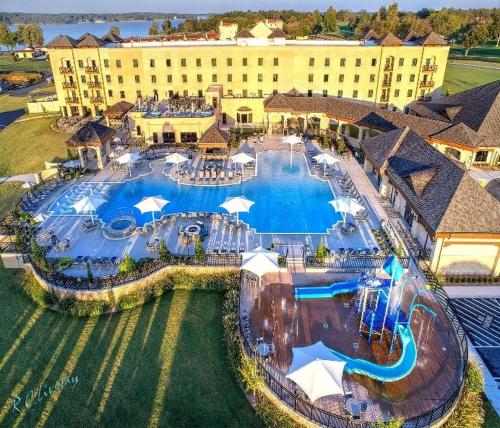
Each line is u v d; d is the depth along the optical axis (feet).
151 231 122.62
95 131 165.78
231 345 84.12
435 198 108.17
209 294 101.60
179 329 90.89
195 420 71.26
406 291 97.91
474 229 98.89
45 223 128.47
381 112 187.11
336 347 82.38
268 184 154.81
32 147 214.48
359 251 109.81
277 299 96.07
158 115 199.82
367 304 93.61
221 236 120.06
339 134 204.85
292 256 110.11
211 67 237.66
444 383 74.74
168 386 77.46
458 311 94.32
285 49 232.73
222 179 158.81
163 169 169.48
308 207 137.08
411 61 237.45
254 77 239.91
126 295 98.84
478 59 438.81
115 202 142.10
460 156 164.55
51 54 240.94
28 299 101.40
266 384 73.87
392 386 74.18
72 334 90.38
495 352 83.46
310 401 70.49
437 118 187.83
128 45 255.50
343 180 156.35
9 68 466.70
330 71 238.48
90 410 73.36
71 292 97.60
